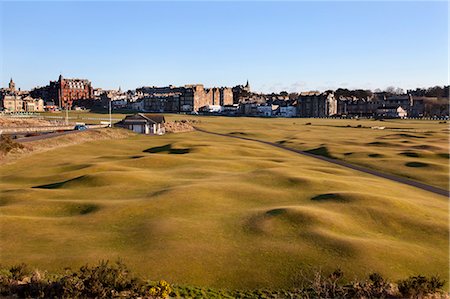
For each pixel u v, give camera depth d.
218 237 26.03
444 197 42.91
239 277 20.92
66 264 21.64
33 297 17.86
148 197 36.16
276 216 29.58
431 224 29.95
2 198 36.34
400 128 151.50
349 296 18.92
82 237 26.00
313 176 47.53
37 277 19.22
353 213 31.56
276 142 104.06
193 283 20.23
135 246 24.44
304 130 144.88
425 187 48.31
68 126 136.50
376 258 23.02
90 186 41.66
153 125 132.50
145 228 27.52
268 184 42.09
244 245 24.78
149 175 47.53
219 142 96.94
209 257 22.95
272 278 20.84
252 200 35.81
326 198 35.62
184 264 22.00
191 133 134.50
